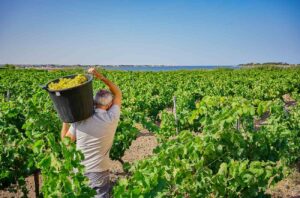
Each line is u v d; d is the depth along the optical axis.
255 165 3.34
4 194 5.80
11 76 26.41
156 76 29.67
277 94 15.93
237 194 3.42
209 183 3.33
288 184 6.05
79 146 3.61
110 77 26.78
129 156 7.93
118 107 3.70
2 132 5.02
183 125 7.52
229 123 3.79
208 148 3.53
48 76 27.48
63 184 3.03
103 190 3.74
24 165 4.70
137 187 2.73
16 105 6.44
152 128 6.84
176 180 3.29
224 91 15.03
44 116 5.49
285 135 4.71
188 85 17.61
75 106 3.28
